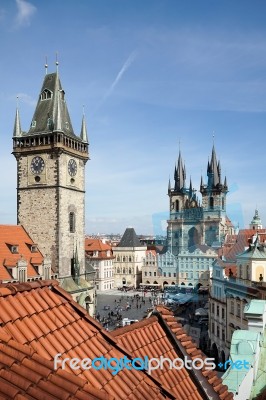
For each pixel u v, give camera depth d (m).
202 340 82.69
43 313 10.38
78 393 7.23
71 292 72.44
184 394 11.77
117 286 188.88
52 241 73.06
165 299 131.38
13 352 7.84
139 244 191.88
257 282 57.00
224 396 12.38
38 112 78.19
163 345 13.42
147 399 9.71
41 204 74.31
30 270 67.12
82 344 10.19
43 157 74.19
